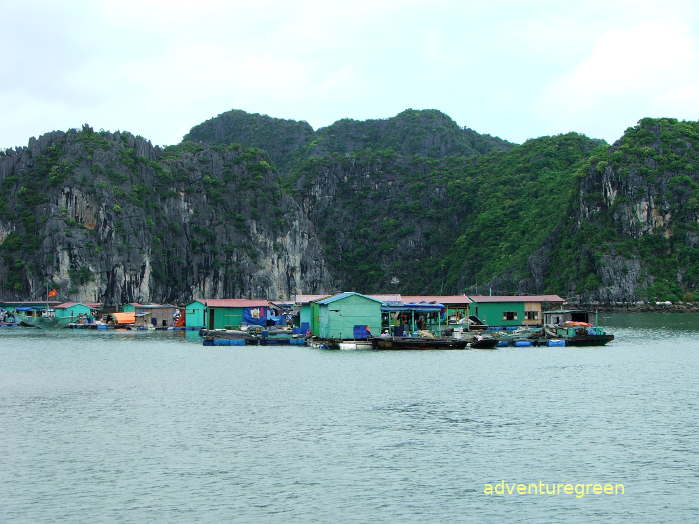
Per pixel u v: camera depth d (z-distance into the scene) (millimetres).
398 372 75250
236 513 33656
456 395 60594
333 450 43250
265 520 32906
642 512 33875
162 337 144000
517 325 131625
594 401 57906
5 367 84438
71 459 41625
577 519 33125
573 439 45531
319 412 53719
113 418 52281
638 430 47812
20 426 49781
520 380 69250
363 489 36688
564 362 85250
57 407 56750
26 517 33156
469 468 39906
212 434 47094
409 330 113688
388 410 54281
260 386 66250
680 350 102812
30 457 42031
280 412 53844
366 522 32719
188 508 34219
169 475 38781
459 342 103188
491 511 33969
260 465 40438
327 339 106875
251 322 146000
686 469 39594
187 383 69125
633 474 38844
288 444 44562
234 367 82125
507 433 47062
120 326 178500
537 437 46031
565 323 118625
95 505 34594
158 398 60531
